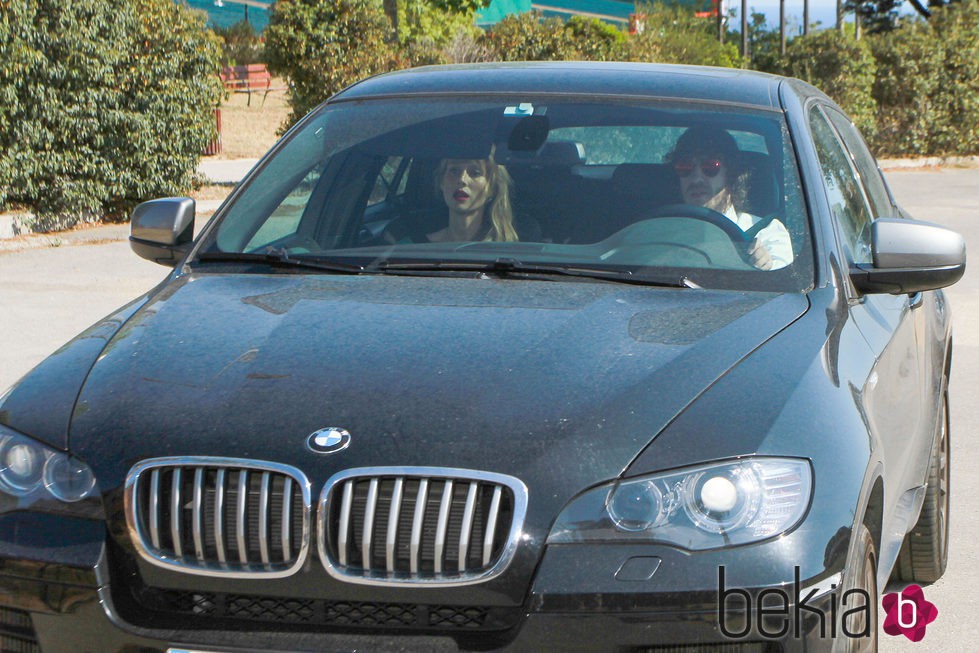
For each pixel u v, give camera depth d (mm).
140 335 3500
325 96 22000
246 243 4254
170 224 4383
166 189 17609
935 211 21203
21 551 3000
